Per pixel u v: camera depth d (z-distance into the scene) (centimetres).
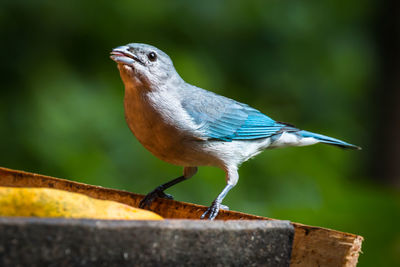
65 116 1247
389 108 1850
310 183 1354
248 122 825
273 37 1588
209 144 771
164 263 394
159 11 1462
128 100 735
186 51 1457
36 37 1355
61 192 423
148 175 1223
